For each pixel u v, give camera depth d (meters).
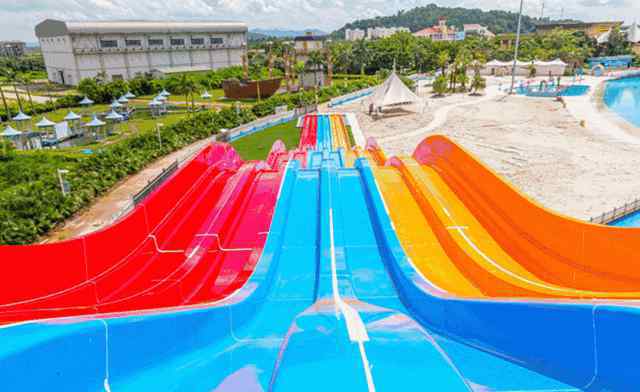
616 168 29.41
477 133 41.25
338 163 25.42
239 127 46.72
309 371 4.60
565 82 84.88
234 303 8.92
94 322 6.26
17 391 5.15
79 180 26.50
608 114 49.62
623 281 9.66
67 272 11.38
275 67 111.00
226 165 21.75
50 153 36.75
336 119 50.69
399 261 11.41
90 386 5.93
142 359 6.66
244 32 108.06
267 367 7.09
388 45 112.88
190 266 12.80
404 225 14.73
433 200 15.50
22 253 10.54
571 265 10.75
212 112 47.31
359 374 4.51
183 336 7.44
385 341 5.32
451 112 53.09
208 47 104.00
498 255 12.31
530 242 12.09
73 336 5.89
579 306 6.25
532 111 52.44
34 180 30.12
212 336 8.03
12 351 5.23
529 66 91.00
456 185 17.06
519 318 6.96
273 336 8.70
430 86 82.56
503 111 52.97
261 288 10.30
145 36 95.69
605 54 125.62
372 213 15.53
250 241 14.93
